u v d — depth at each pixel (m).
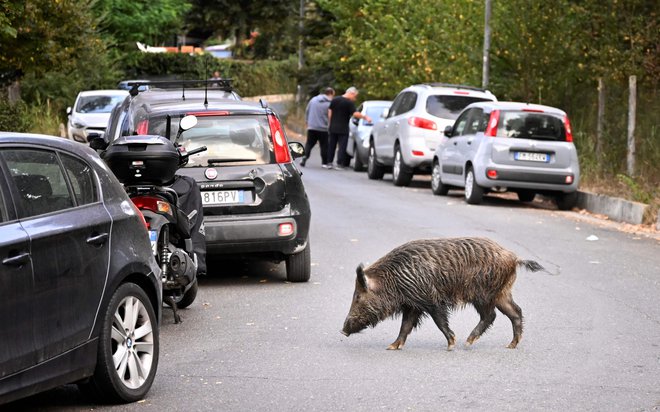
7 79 45.75
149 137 17.64
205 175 21.58
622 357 16.08
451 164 41.56
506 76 53.41
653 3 42.88
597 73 43.81
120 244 13.47
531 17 48.62
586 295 21.33
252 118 22.33
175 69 121.25
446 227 31.75
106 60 84.00
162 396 13.78
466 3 61.69
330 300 20.75
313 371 15.16
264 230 21.67
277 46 155.62
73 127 64.19
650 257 26.69
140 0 96.75
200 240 18.89
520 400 13.56
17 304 11.44
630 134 40.41
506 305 16.52
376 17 75.38
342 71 80.62
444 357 16.05
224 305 20.34
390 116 49.62
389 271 15.97
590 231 32.09
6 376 11.27
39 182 12.44
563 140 38.84
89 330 12.68
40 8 36.69
